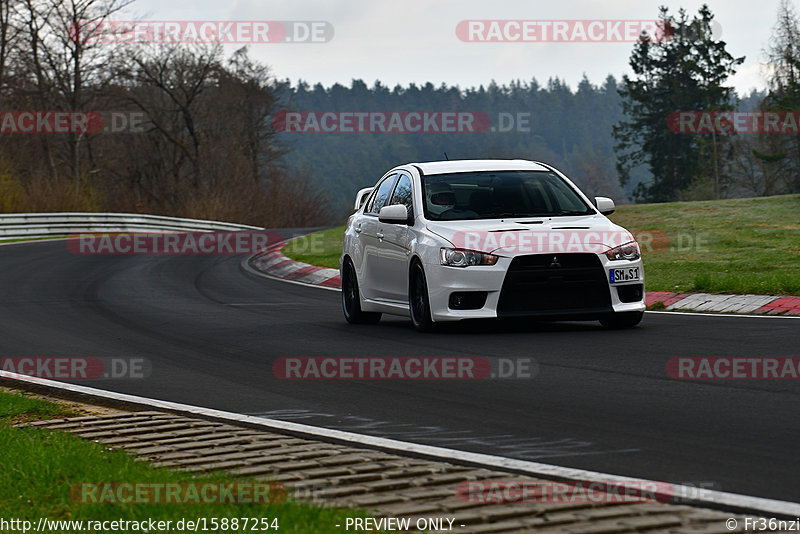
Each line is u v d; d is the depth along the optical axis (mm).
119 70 196750
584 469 17688
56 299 56906
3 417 25188
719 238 75375
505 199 39188
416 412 23812
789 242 69938
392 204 41562
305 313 48500
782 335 34000
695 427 20797
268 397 26688
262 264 82938
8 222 123250
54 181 162000
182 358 34438
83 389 28688
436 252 36625
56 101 191000
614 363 29531
